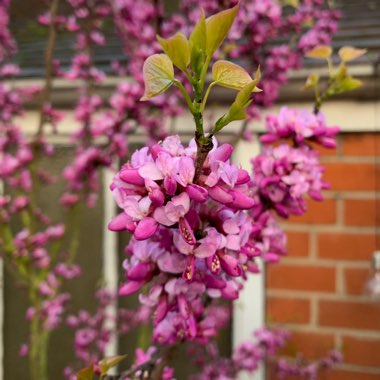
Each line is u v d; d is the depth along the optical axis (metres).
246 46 2.31
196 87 0.82
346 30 2.91
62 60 3.39
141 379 1.21
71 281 3.46
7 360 3.61
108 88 3.15
